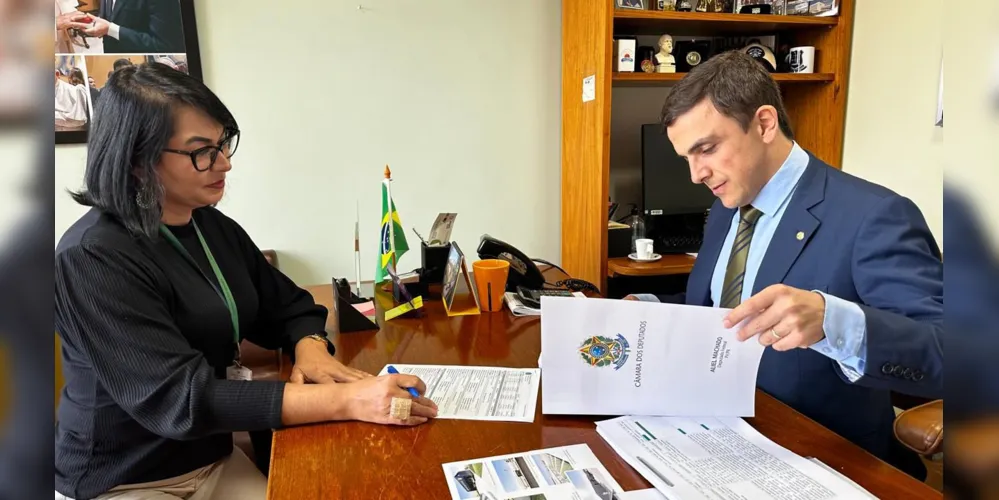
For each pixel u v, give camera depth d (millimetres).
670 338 864
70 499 1004
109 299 920
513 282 1576
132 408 918
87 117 2086
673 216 2428
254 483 1162
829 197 1050
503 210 2607
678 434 822
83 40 2051
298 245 2418
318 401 891
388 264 1597
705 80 1042
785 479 698
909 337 779
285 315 1318
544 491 696
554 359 888
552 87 2553
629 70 2221
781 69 2500
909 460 1075
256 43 2230
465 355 1160
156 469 1034
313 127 2344
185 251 1110
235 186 2309
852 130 2406
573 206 2490
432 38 2395
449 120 2473
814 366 1019
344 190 2422
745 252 1158
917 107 2113
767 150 1074
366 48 2338
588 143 2303
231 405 887
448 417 901
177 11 2111
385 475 744
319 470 759
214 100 1045
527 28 2479
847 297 992
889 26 2197
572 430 854
